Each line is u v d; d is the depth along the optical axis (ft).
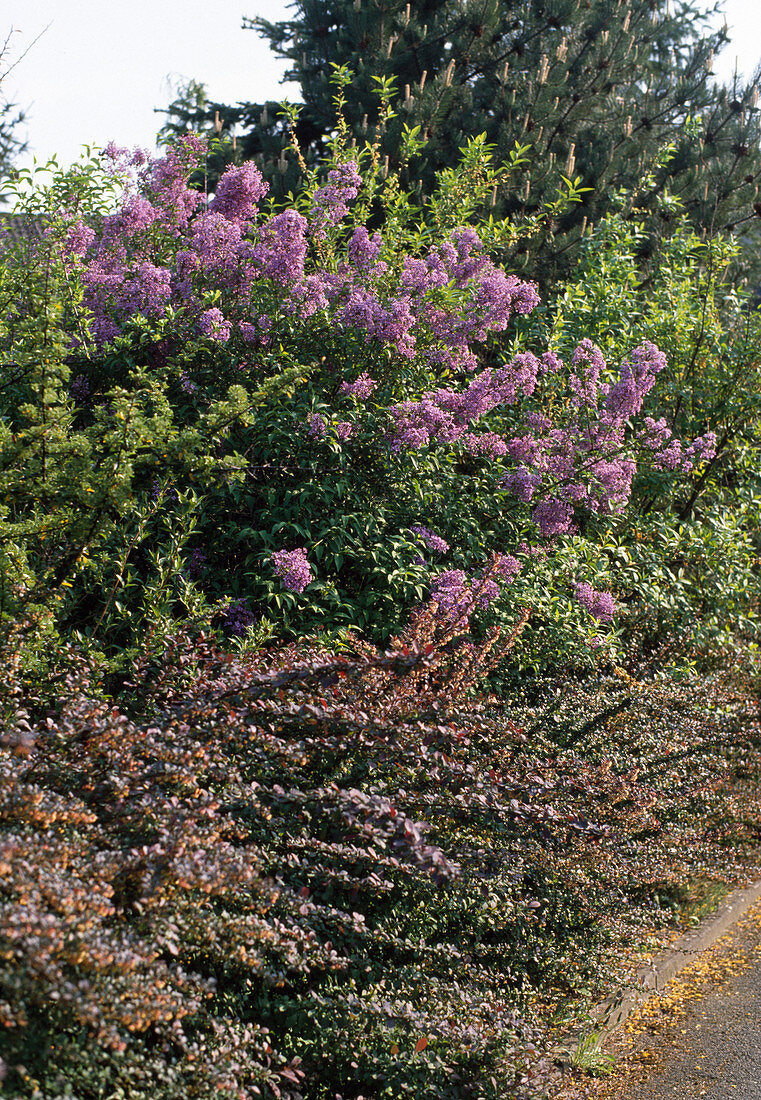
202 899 9.45
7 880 7.72
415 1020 10.83
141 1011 7.78
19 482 12.77
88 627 16.02
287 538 18.44
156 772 10.27
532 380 21.42
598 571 24.48
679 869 17.60
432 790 13.06
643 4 52.13
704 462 32.24
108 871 8.69
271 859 11.12
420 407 19.56
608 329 31.01
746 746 23.62
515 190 39.32
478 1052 11.04
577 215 43.24
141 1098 8.32
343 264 22.52
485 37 43.50
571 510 22.76
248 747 12.02
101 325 19.63
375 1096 10.99
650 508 31.45
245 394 14.78
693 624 26.53
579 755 17.69
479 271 22.07
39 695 12.39
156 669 14.10
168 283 19.97
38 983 7.23
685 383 33.14
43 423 12.70
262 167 41.16
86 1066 8.19
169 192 22.22
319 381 20.33
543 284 39.55
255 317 20.67
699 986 16.51
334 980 11.83
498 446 22.11
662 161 44.27
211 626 16.88
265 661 14.28
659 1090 12.98
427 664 13.17
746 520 31.86
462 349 22.03
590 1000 14.60
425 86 39.24
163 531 17.53
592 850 14.92
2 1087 7.51
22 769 9.41
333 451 18.90
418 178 37.81
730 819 22.13
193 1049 8.77
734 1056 14.01
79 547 13.20
